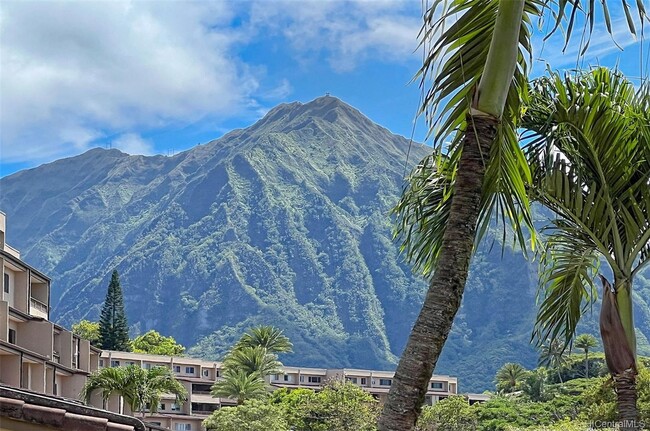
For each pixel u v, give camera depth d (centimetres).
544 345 1373
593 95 1198
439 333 770
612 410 3102
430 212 1110
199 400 13362
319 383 16062
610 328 1252
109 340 15062
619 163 1238
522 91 914
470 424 8806
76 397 6456
